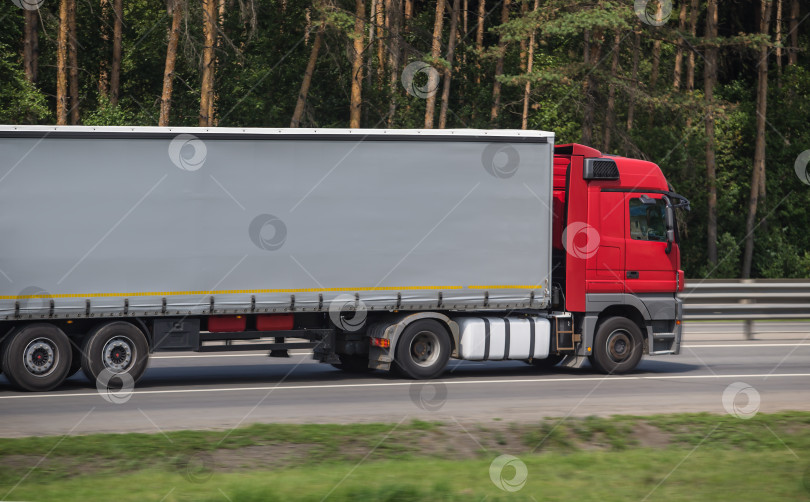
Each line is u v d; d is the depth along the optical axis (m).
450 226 24.16
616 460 13.61
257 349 23.50
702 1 87.31
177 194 22.12
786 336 36.75
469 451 14.53
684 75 87.44
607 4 59.25
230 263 22.50
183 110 61.88
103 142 21.62
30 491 11.47
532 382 23.50
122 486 11.74
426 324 24.03
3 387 22.42
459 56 74.62
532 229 24.86
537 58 78.19
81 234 21.50
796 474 12.70
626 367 25.69
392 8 64.19
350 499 11.05
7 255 21.05
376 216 23.55
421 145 23.91
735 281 35.75
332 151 23.22
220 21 58.06
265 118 62.31
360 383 23.22
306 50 65.06
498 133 24.50
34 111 54.91
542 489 11.74
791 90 82.25
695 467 13.15
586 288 25.42
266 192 22.72
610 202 25.84
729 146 79.06
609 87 64.62
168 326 22.44
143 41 66.88
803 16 90.44
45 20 60.41
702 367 27.05
